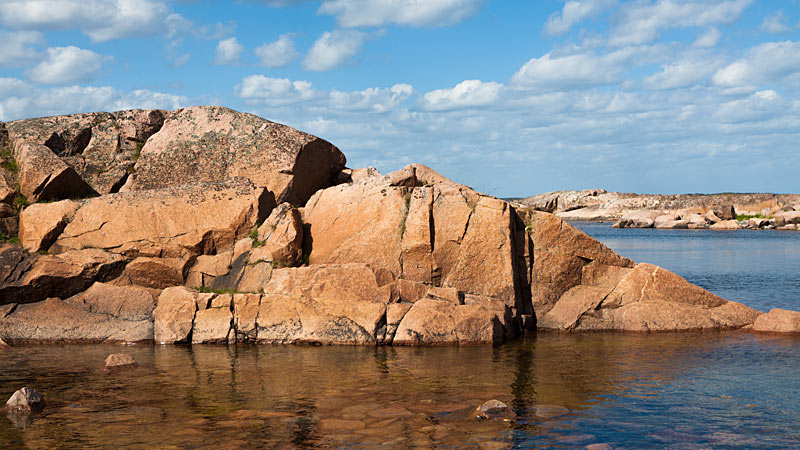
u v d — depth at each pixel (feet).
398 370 40.75
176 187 57.98
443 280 54.95
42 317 50.65
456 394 35.47
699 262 120.47
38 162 58.80
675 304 55.77
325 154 69.31
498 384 37.50
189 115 68.49
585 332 54.70
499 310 51.80
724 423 30.71
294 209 57.82
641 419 31.30
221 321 49.75
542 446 27.81
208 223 55.93
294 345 48.65
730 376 39.22
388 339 48.70
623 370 40.83
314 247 57.41
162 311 50.47
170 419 31.24
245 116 67.62
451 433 29.35
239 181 58.80
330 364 42.39
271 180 63.82
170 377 39.09
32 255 53.36
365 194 58.13
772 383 37.55
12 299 51.11
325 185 71.15
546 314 56.18
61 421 31.01
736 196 316.40
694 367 41.55
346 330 48.98
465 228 55.21
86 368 41.42
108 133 67.77
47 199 58.95
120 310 51.90
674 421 31.01
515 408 33.01
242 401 34.17
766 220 269.44
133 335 49.80
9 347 48.06
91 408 33.01
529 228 57.67
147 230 55.36
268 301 50.31
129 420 31.12
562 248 57.31
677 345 48.67
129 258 54.49
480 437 28.86
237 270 54.49
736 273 100.53
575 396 35.09
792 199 302.45
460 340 48.70
